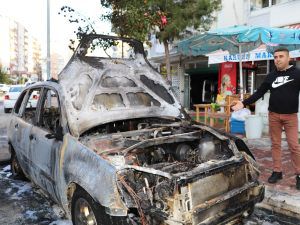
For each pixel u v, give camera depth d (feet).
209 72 58.90
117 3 23.91
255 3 49.32
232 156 12.73
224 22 53.93
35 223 13.88
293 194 15.55
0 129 38.68
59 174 12.55
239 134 31.14
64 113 13.12
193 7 39.19
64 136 12.77
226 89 51.88
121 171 10.38
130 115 14.64
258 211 15.06
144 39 24.41
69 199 12.34
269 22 46.75
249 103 17.06
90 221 11.27
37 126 15.78
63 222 13.92
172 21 38.27
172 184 10.09
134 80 15.74
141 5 23.86
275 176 17.12
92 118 13.44
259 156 22.74
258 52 39.47
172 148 14.38
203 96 61.36
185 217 9.96
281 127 16.70
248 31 24.03
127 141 12.78
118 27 24.35
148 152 13.43
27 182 19.06
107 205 9.97
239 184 12.07
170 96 16.63
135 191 10.52
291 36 25.05
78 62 14.66
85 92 13.97
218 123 37.55
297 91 15.92
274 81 16.24
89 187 10.59
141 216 10.09
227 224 12.35
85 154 11.41
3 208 15.39
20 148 17.07
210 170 10.85
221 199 10.94
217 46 30.55
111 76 15.11
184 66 64.44
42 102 15.76
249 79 49.29
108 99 14.57
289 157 22.36
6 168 22.30
